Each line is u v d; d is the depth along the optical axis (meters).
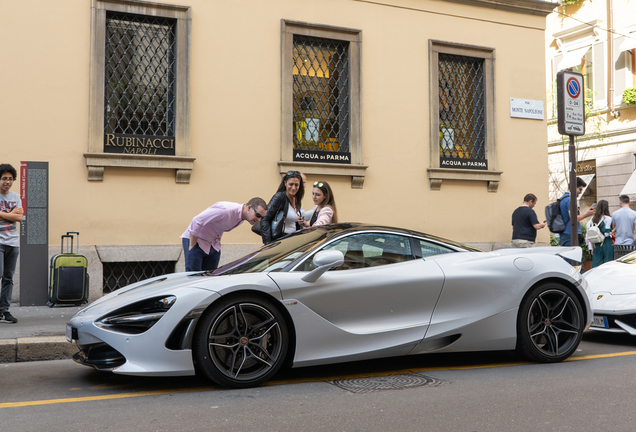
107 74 8.72
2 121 8.08
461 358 5.10
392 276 4.45
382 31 10.38
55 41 8.35
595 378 4.27
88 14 8.51
